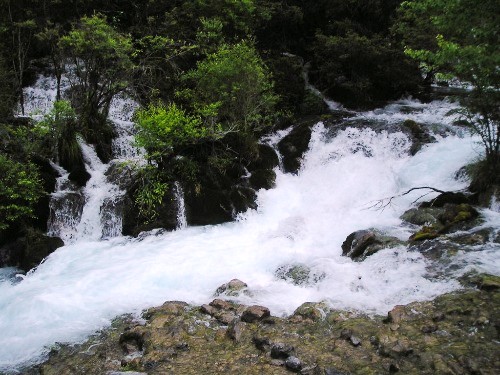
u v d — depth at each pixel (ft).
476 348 16.42
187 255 29.60
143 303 23.54
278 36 58.95
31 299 24.48
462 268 22.25
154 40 42.32
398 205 33.45
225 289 24.13
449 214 28.07
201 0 47.83
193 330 19.99
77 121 40.52
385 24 58.49
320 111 51.47
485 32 26.30
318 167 41.98
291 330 19.25
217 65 39.01
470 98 29.27
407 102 55.11
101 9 50.80
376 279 23.09
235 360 17.43
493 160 30.32
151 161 37.06
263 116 45.06
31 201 32.96
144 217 34.40
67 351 19.71
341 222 32.24
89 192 36.73
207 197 35.78
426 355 16.25
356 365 16.37
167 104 42.78
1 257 31.83
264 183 39.73
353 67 53.42
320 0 58.54
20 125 38.47
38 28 45.93
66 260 30.48
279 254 28.30
